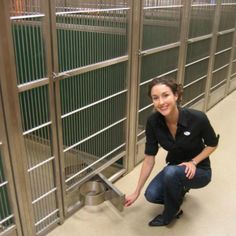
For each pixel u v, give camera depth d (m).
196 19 3.12
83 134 2.08
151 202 2.08
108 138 2.34
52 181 1.92
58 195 1.98
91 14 1.84
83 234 1.98
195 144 1.90
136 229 2.02
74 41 1.77
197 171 1.92
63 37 1.69
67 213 2.11
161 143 1.93
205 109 3.96
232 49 4.36
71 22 1.71
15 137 1.58
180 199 1.98
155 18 2.44
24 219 1.79
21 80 1.52
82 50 1.85
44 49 1.59
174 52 2.87
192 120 1.82
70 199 2.14
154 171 2.67
